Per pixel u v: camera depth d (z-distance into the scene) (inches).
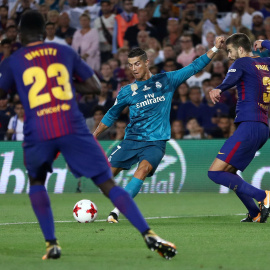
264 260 646.5
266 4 2393.0
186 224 1056.2
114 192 642.8
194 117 2064.5
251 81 1031.6
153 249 618.2
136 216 631.2
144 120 1093.8
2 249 741.3
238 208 1416.1
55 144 636.7
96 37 2380.7
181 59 2297.0
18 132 2100.1
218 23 2426.2
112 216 1087.6
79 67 670.5
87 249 740.7
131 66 1091.3
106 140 1910.7
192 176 1916.8
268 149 1876.2
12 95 2132.1
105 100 2139.5
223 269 587.8
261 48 1074.1
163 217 1206.9
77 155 638.5
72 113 640.4
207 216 1218.0
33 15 675.4
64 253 704.4
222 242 804.0
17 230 971.9
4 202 1599.4
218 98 1011.9
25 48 660.1
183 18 2384.4
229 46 1063.0
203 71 2233.0
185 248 744.3
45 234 652.7
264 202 1045.8
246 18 2365.9
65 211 1346.0
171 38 2362.2
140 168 1074.7
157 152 1086.4
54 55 653.9
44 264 615.8
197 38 2370.8
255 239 837.2
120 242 808.3
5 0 2549.2
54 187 1942.7
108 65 2251.5
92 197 1760.6
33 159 643.5
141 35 2372.0
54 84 641.0
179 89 2105.1
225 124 2047.2
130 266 603.8
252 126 1029.2
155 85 1095.0
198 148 1921.8
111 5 2429.9
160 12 2436.0
